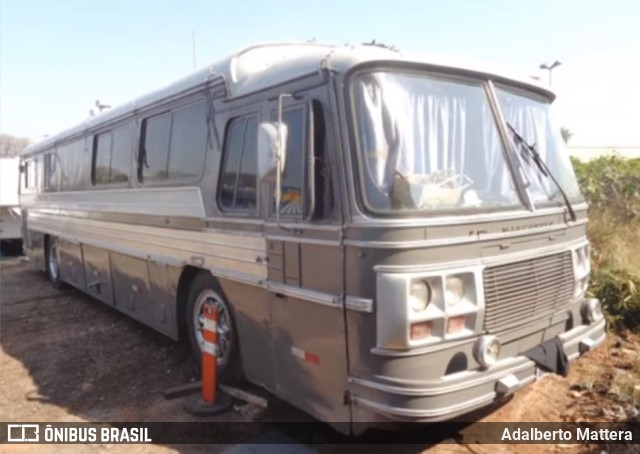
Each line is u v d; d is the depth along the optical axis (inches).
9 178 615.5
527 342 148.4
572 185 183.6
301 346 151.3
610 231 307.3
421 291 126.8
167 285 228.5
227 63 184.9
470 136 149.4
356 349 132.3
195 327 214.7
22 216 504.1
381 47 150.6
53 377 223.6
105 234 291.4
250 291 173.2
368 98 135.5
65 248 371.6
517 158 158.1
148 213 239.5
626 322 239.3
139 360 237.5
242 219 173.2
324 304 140.2
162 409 188.5
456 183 141.0
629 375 191.2
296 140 149.9
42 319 314.8
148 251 241.6
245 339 178.7
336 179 136.2
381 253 126.0
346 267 133.4
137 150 250.7
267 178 141.4
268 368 167.9
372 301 127.4
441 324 127.8
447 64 147.6
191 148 207.5
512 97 167.9
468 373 130.6
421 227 127.2
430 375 126.3
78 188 332.2
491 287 137.1
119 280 280.8
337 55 140.3
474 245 135.3
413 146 137.6
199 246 200.2
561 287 160.7
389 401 125.3
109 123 281.6
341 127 135.0
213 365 183.9
